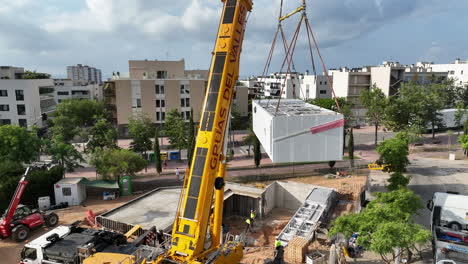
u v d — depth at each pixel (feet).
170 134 191.72
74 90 377.71
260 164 163.32
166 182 135.33
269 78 433.48
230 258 52.49
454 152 176.35
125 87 240.73
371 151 188.65
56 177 109.60
